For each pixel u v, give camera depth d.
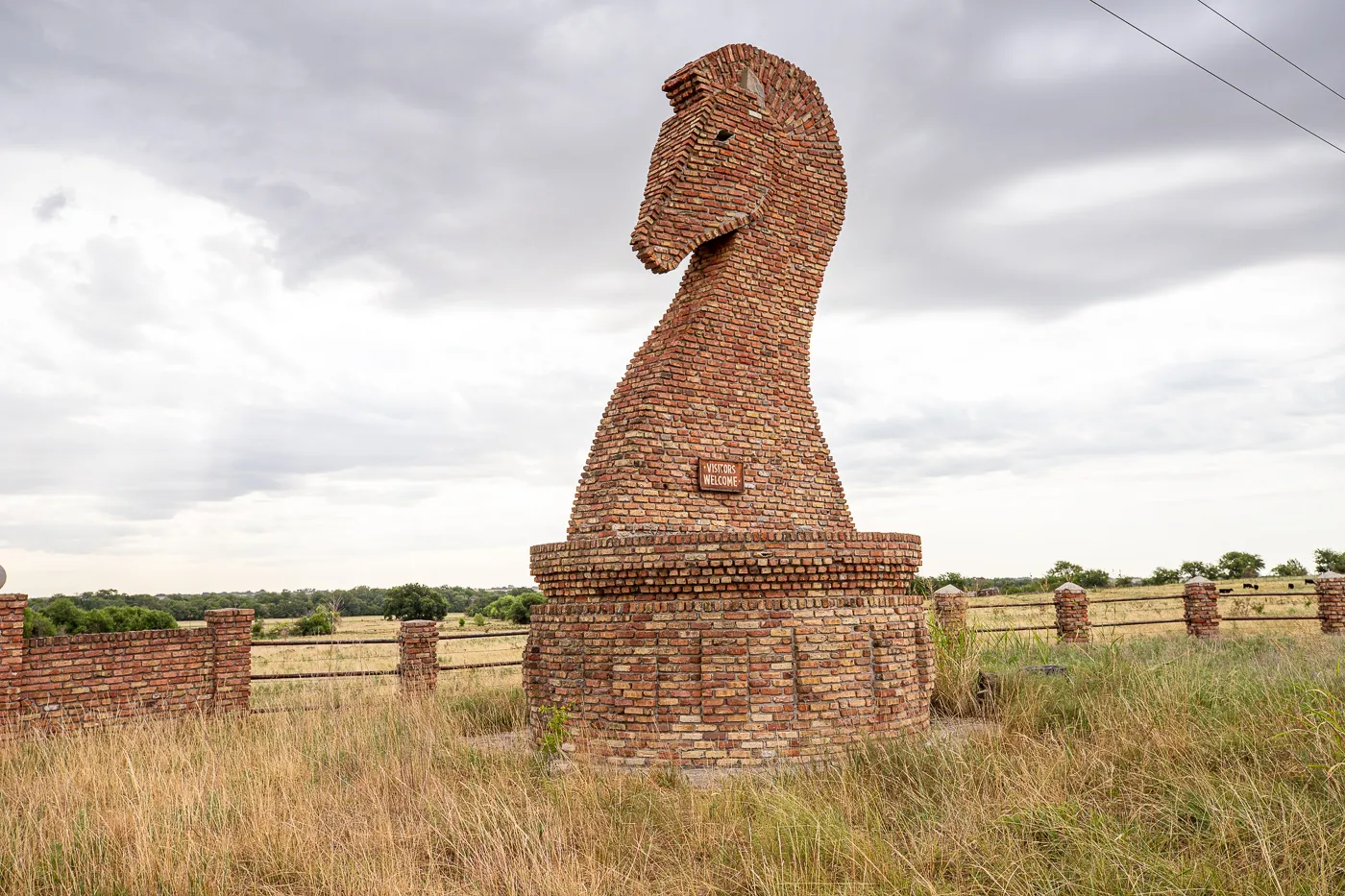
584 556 10.87
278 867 7.15
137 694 13.52
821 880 6.45
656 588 10.43
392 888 6.50
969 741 9.52
